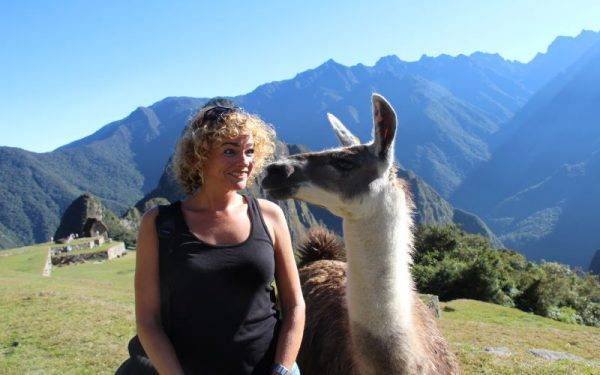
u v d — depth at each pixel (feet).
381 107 5.97
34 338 13.53
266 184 5.88
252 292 4.34
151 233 4.29
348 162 5.91
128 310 16.78
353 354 6.13
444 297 43.57
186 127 4.55
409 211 6.52
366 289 5.81
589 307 50.52
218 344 4.23
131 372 5.00
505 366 13.33
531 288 45.88
